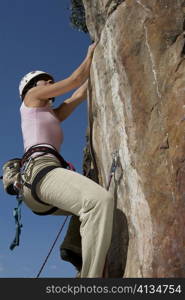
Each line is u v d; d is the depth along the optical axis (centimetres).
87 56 443
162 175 328
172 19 356
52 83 442
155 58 357
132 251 348
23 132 400
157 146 337
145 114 356
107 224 334
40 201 368
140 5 382
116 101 391
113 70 399
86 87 463
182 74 338
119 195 379
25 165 370
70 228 435
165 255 308
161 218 319
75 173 354
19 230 376
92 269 329
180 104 331
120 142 380
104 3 421
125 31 389
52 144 388
